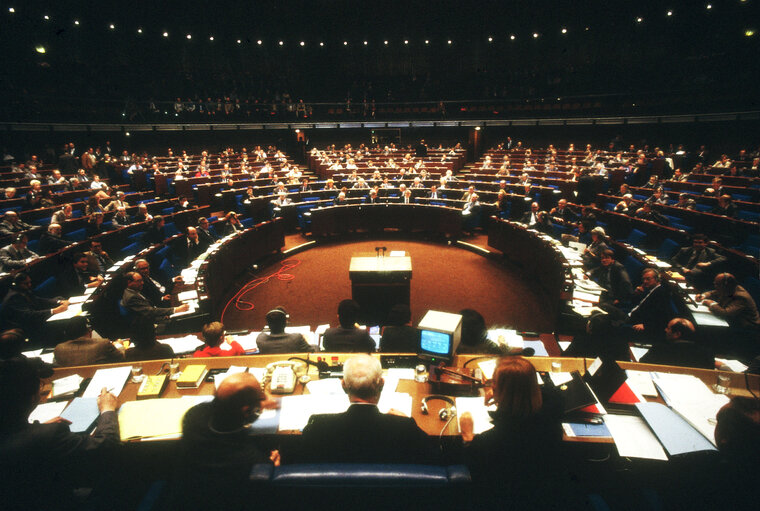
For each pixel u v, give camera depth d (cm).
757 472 180
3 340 285
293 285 898
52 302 580
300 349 361
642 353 378
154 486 210
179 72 2381
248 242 947
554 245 788
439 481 149
